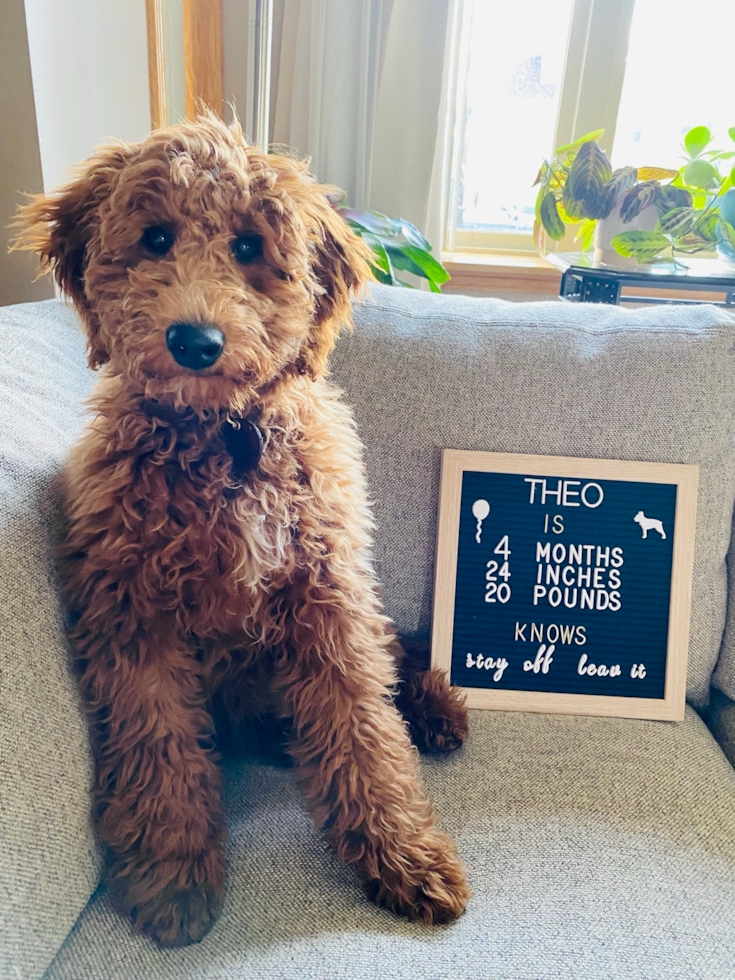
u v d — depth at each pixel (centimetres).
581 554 114
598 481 113
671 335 114
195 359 71
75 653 79
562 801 96
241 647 86
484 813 94
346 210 170
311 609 85
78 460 84
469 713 112
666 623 113
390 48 189
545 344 115
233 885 83
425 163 198
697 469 112
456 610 114
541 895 83
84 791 76
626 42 207
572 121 218
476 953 76
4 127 131
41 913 67
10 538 73
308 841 89
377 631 94
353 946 76
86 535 79
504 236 239
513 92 222
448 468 112
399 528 117
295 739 90
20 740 67
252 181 77
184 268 74
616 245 164
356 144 198
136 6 165
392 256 170
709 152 180
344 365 115
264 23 150
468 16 205
